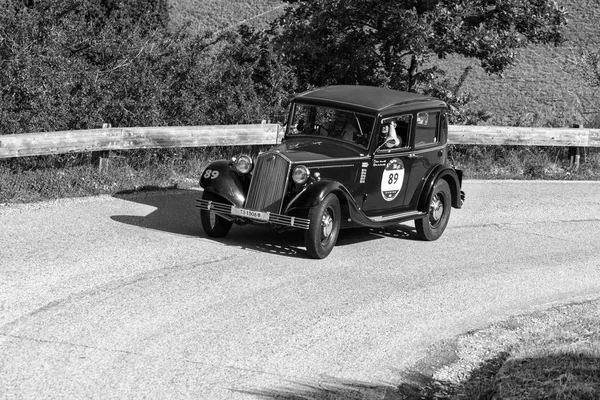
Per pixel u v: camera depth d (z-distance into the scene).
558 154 23.06
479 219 16.28
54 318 9.22
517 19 23.75
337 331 9.69
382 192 13.44
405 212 13.91
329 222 12.46
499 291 11.80
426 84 23.69
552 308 11.22
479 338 9.92
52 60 17.80
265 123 19.16
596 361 8.67
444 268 12.70
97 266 11.11
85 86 18.14
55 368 7.99
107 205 14.55
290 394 7.88
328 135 13.31
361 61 23.45
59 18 19.67
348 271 12.05
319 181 12.25
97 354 8.39
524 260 13.55
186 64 20.62
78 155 16.44
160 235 12.95
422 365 8.97
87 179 15.73
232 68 21.38
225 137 18.03
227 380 8.09
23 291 9.93
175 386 7.84
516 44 24.00
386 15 23.09
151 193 15.79
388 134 13.27
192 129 17.48
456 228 15.43
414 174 13.95
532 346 9.30
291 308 10.27
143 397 7.56
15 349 8.33
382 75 23.95
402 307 10.73
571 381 7.91
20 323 8.99
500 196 18.67
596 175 22.12
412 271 12.39
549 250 14.31
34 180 15.01
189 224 13.85
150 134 16.81
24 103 16.97
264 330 9.48
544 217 16.84
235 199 12.41
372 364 8.86
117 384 7.77
